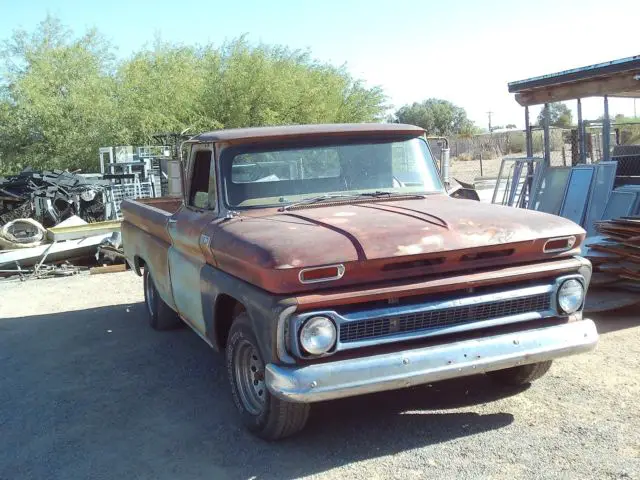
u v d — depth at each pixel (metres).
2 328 8.16
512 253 4.20
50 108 29.69
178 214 5.73
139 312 8.51
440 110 70.06
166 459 4.34
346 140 5.31
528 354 4.09
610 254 7.18
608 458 3.93
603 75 10.14
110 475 4.17
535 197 11.25
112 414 5.17
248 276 4.10
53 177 16.14
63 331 7.84
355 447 4.29
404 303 3.96
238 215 4.87
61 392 5.75
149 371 6.16
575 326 4.28
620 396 4.82
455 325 4.06
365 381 3.79
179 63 30.42
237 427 4.74
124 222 8.13
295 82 29.19
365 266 3.85
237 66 28.09
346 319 3.82
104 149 22.64
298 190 5.12
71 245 12.30
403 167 5.43
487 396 4.98
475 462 3.99
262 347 3.97
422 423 4.58
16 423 5.12
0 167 31.12
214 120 28.16
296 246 3.85
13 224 12.41
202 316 5.09
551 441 4.19
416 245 3.93
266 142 5.11
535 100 11.63
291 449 4.33
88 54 33.66
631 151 12.78
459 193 8.76
